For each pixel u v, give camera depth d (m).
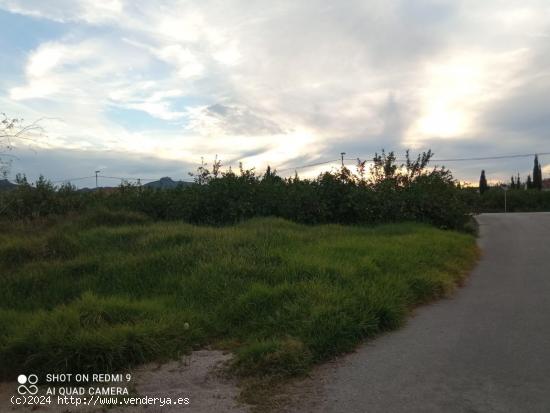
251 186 15.56
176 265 7.80
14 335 5.21
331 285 6.61
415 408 4.02
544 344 5.48
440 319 6.61
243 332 5.81
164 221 14.34
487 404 4.06
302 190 15.80
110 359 4.87
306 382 4.61
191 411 4.10
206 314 6.16
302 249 8.70
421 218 17.00
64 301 6.85
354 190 16.16
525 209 53.53
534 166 79.69
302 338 5.30
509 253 12.98
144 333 5.24
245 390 4.45
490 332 5.96
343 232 12.10
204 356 5.24
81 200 16.14
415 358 5.12
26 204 14.27
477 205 19.94
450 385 4.44
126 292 7.05
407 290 7.26
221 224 14.37
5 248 8.68
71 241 9.38
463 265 10.34
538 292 8.12
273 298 6.24
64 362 4.78
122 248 9.30
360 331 5.66
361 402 4.16
